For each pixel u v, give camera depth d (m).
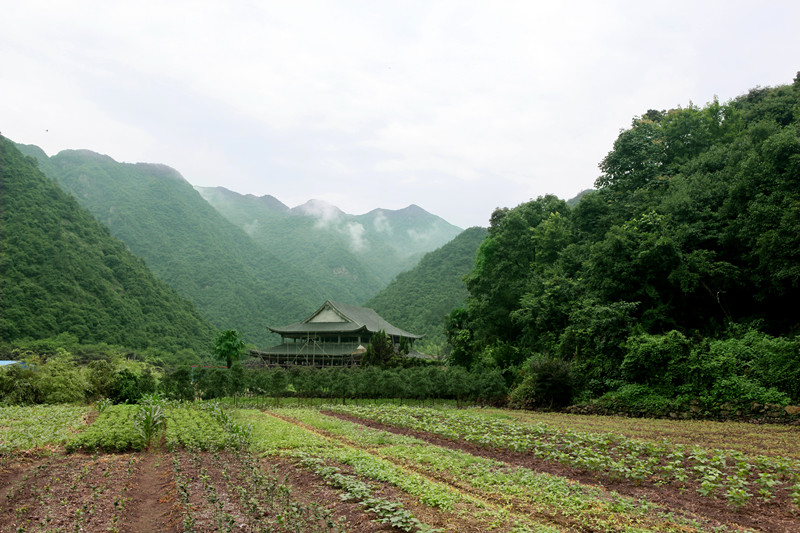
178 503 11.66
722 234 35.81
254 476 12.84
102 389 40.75
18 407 31.56
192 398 38.50
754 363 27.23
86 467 15.38
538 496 11.77
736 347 28.98
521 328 50.78
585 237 51.00
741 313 36.47
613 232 39.25
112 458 17.56
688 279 34.38
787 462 13.78
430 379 40.88
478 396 41.16
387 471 13.50
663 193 47.97
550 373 34.41
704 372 28.45
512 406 37.06
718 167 43.16
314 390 47.28
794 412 24.16
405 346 65.75
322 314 83.69
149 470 16.03
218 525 9.81
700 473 13.87
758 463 14.39
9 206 119.50
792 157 32.41
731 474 13.68
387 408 33.81
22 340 90.00
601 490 12.43
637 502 11.70
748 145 39.97
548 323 43.47
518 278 55.03
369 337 80.69
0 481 13.82
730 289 35.53
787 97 51.88
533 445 18.17
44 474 14.65
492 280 56.78
